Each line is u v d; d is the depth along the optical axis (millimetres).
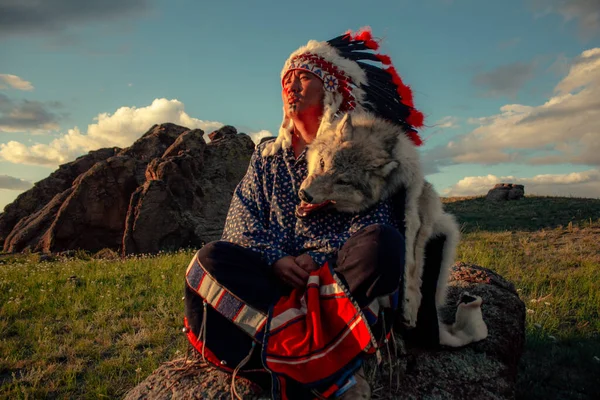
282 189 3076
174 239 19969
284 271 2670
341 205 2762
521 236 16188
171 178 21141
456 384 3141
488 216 22766
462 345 3369
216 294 2570
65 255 19797
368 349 2355
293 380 2414
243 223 3020
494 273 4605
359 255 2430
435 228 3135
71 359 5559
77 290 8961
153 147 27516
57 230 20938
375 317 2471
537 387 4391
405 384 3023
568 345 5500
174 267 11086
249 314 2533
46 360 5488
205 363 2938
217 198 23328
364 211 2793
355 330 2373
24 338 6352
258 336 2500
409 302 2758
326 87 3166
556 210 22328
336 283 2441
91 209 21219
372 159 2711
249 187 3209
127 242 19438
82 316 7238
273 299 2572
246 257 2680
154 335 6102
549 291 7887
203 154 24406
